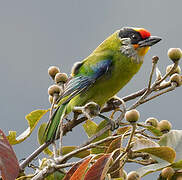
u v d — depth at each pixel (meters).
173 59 7.34
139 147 6.81
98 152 7.66
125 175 6.99
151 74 7.05
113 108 8.44
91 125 8.19
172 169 6.70
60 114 9.69
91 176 6.14
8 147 5.43
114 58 10.24
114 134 7.79
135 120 6.37
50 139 7.26
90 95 10.01
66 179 6.42
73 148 7.95
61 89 8.22
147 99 7.27
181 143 7.12
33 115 7.93
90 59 10.23
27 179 6.87
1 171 5.24
